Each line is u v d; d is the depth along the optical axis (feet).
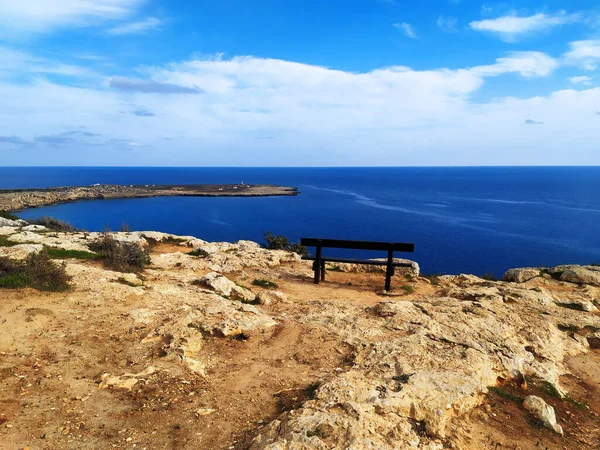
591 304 40.11
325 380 19.66
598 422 20.93
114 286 30.71
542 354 27.61
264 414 17.40
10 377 18.01
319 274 47.83
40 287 27.99
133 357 21.16
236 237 179.93
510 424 18.80
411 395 17.94
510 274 53.52
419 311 31.94
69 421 15.62
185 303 29.99
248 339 25.27
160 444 14.87
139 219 232.73
